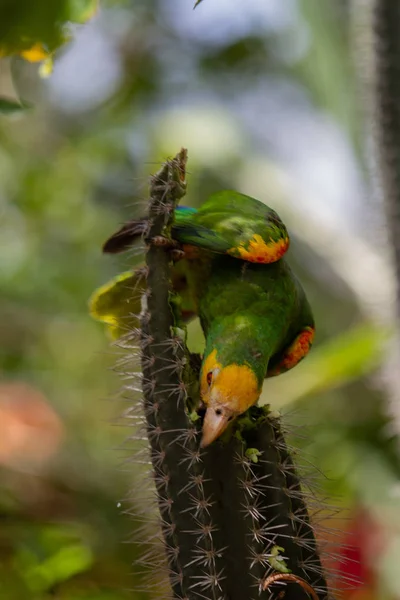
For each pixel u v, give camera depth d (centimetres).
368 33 824
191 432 520
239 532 512
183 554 516
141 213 740
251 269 671
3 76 1289
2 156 1491
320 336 1332
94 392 1402
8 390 1236
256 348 628
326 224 1334
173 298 548
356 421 1228
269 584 511
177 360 531
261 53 1741
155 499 550
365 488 1048
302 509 535
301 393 1054
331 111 1068
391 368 909
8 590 775
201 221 641
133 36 1695
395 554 960
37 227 1462
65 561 791
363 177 992
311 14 1041
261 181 1431
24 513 1032
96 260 1460
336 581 630
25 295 1411
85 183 1530
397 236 848
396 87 816
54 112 1653
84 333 1454
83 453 1245
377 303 959
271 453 530
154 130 1523
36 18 328
